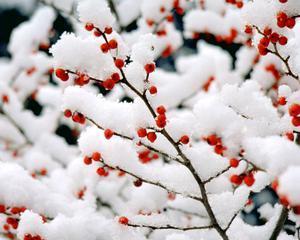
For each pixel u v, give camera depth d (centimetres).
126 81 198
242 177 191
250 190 247
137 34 441
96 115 220
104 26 196
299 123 195
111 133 214
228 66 488
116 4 462
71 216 265
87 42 206
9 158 530
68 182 352
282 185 138
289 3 207
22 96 586
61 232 243
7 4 870
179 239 241
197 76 455
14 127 542
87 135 232
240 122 188
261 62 369
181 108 527
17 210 248
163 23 433
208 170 220
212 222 222
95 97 224
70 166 354
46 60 594
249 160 183
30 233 225
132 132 218
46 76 604
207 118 189
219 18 445
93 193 354
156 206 289
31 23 587
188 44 812
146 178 233
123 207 393
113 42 199
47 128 551
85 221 252
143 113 206
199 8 486
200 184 216
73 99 220
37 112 731
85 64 204
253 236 253
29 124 533
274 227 254
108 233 250
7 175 256
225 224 246
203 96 487
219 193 269
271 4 209
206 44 573
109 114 218
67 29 677
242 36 417
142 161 311
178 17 614
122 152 231
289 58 227
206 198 219
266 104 238
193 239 273
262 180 241
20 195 251
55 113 557
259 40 219
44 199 262
